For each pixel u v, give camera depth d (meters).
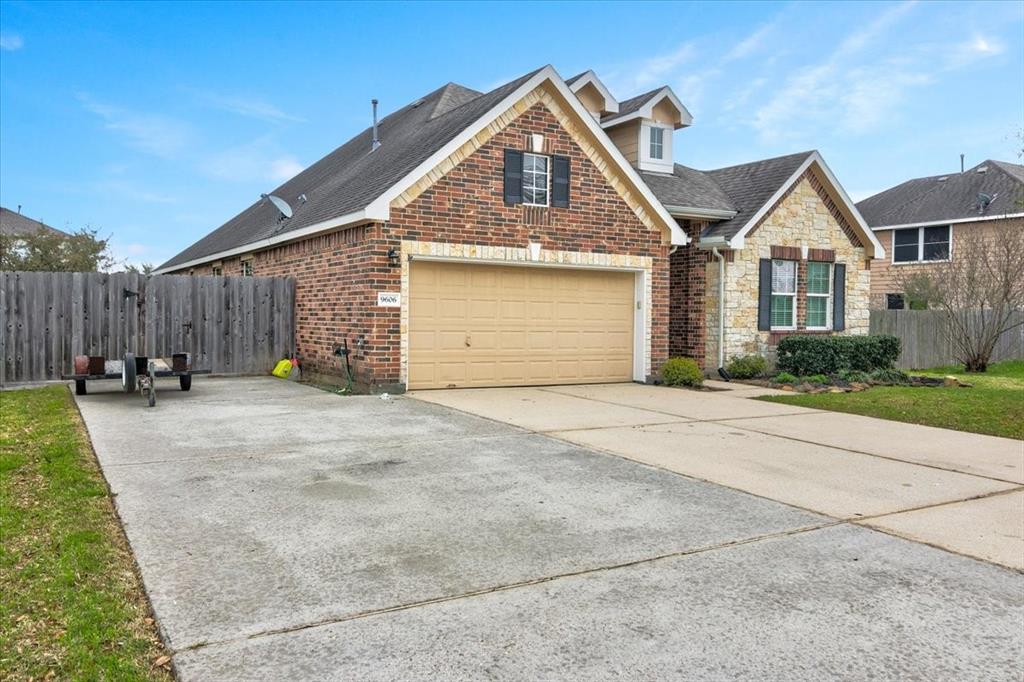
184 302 14.07
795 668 3.19
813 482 6.61
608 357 14.64
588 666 3.17
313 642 3.35
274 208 20.61
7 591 3.80
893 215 29.67
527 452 7.64
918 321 20.23
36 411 9.72
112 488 5.89
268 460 7.03
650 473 6.82
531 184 13.34
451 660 3.20
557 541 4.80
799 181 17.14
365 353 12.05
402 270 12.09
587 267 14.01
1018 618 3.74
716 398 12.70
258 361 14.88
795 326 17.28
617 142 18.62
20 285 12.58
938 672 3.18
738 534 5.03
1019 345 22.19
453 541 4.77
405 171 12.11
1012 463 7.61
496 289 13.27
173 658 3.18
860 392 13.85
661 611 3.74
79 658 3.13
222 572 4.16
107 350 13.32
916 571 4.39
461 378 12.98
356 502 5.62
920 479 6.81
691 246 16.84
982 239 19.89
